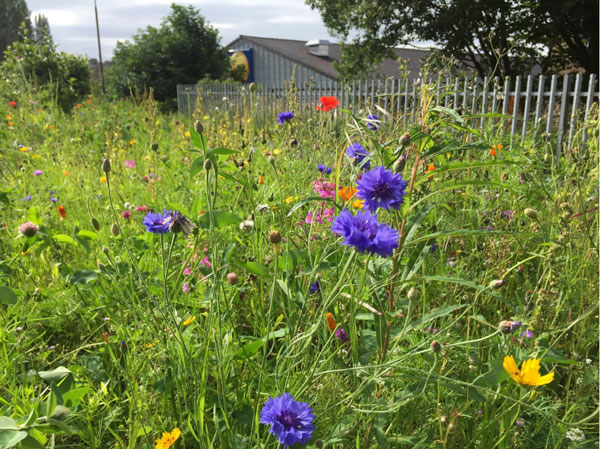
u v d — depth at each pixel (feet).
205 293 6.56
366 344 5.61
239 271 8.02
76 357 6.44
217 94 55.06
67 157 17.93
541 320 5.17
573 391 5.67
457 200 9.34
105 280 7.66
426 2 50.11
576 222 7.60
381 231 4.03
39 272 8.73
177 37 76.38
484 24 49.21
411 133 4.89
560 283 6.19
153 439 5.11
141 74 75.87
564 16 45.83
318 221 7.78
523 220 9.02
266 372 5.33
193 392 5.48
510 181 9.99
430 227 7.08
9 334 6.36
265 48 100.83
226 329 6.05
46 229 8.22
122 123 28.60
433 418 5.15
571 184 9.32
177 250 8.62
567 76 21.85
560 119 21.80
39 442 4.22
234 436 4.76
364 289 5.26
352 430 4.78
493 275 6.97
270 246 7.80
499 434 4.80
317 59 100.63
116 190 13.35
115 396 5.57
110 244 9.11
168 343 5.34
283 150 13.75
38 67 46.39
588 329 6.41
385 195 4.39
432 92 5.41
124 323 6.32
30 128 24.27
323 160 10.91
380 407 4.69
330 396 5.35
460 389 4.59
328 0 55.16
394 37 52.37
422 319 4.63
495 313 6.90
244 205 9.93
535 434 5.15
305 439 3.84
